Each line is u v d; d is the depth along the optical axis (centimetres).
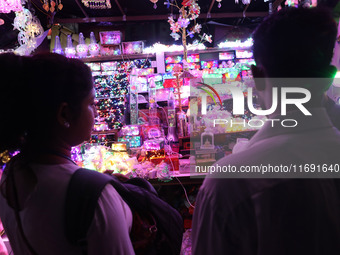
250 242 59
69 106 80
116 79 304
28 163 79
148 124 293
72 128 84
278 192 58
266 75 65
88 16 375
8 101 73
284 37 60
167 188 270
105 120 296
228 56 321
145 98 314
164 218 103
